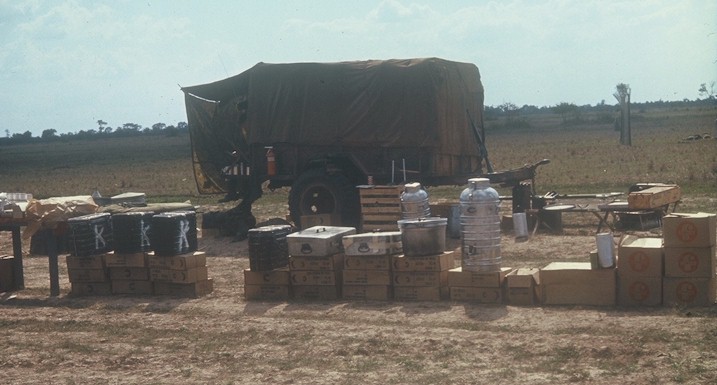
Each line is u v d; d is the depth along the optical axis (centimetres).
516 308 1227
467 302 1280
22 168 8331
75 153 12012
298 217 2067
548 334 1084
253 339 1157
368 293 1346
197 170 2317
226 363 1055
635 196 1814
